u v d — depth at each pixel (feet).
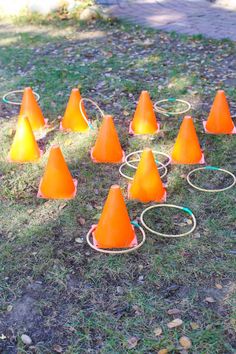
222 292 3.55
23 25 10.27
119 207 3.92
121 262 3.85
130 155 5.34
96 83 7.19
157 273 3.73
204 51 8.29
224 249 3.94
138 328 3.31
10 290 3.62
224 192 4.65
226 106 5.67
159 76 7.36
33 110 5.88
